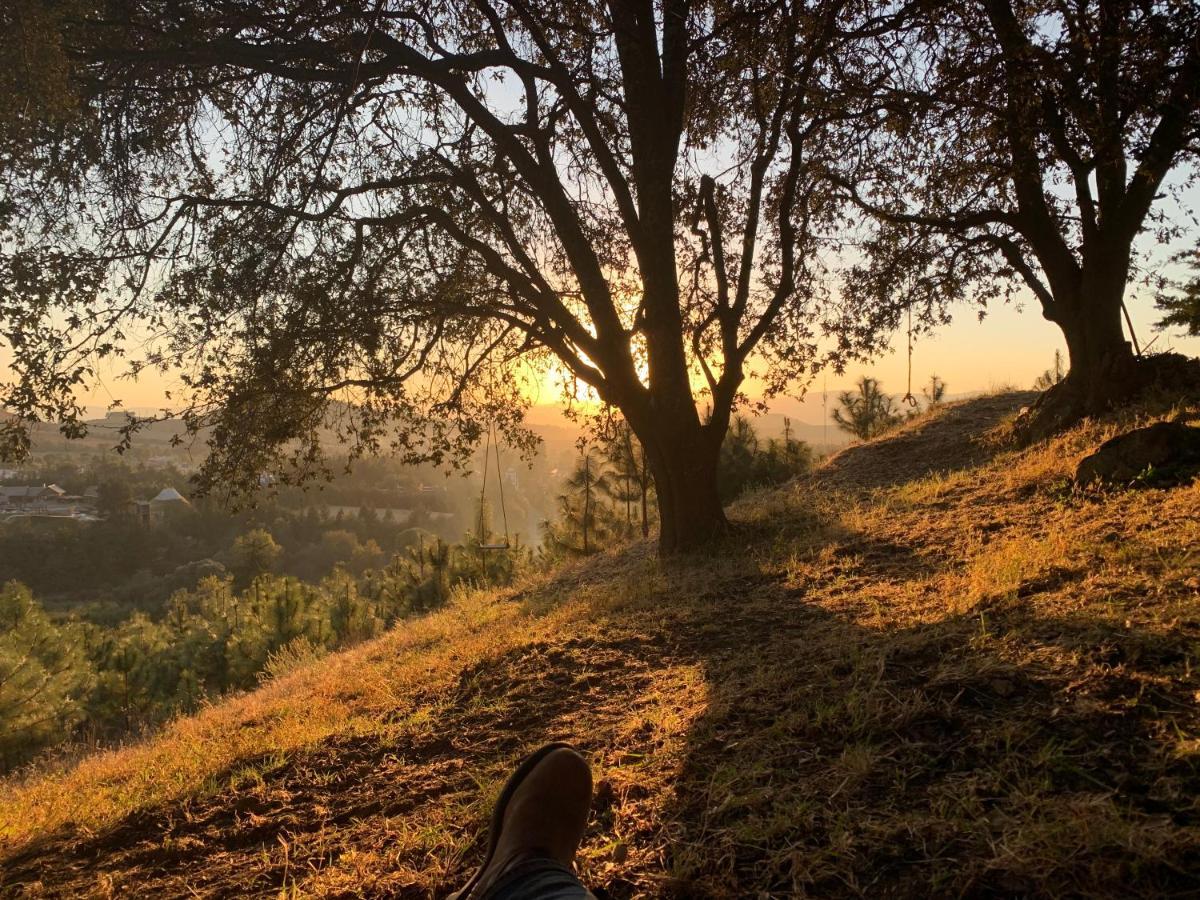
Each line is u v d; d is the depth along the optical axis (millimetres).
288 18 8555
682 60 10008
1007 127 8898
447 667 6660
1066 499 7637
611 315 9758
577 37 9648
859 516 9609
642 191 9883
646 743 3705
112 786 5504
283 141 8617
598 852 2770
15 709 13328
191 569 87000
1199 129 9484
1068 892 2014
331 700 6855
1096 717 2803
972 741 2879
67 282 7879
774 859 2447
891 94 9398
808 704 3588
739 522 10945
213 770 4969
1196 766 2395
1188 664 2973
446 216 9266
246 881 3211
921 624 4480
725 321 10445
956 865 2221
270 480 9438
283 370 8445
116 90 8664
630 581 9086
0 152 7719
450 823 3312
